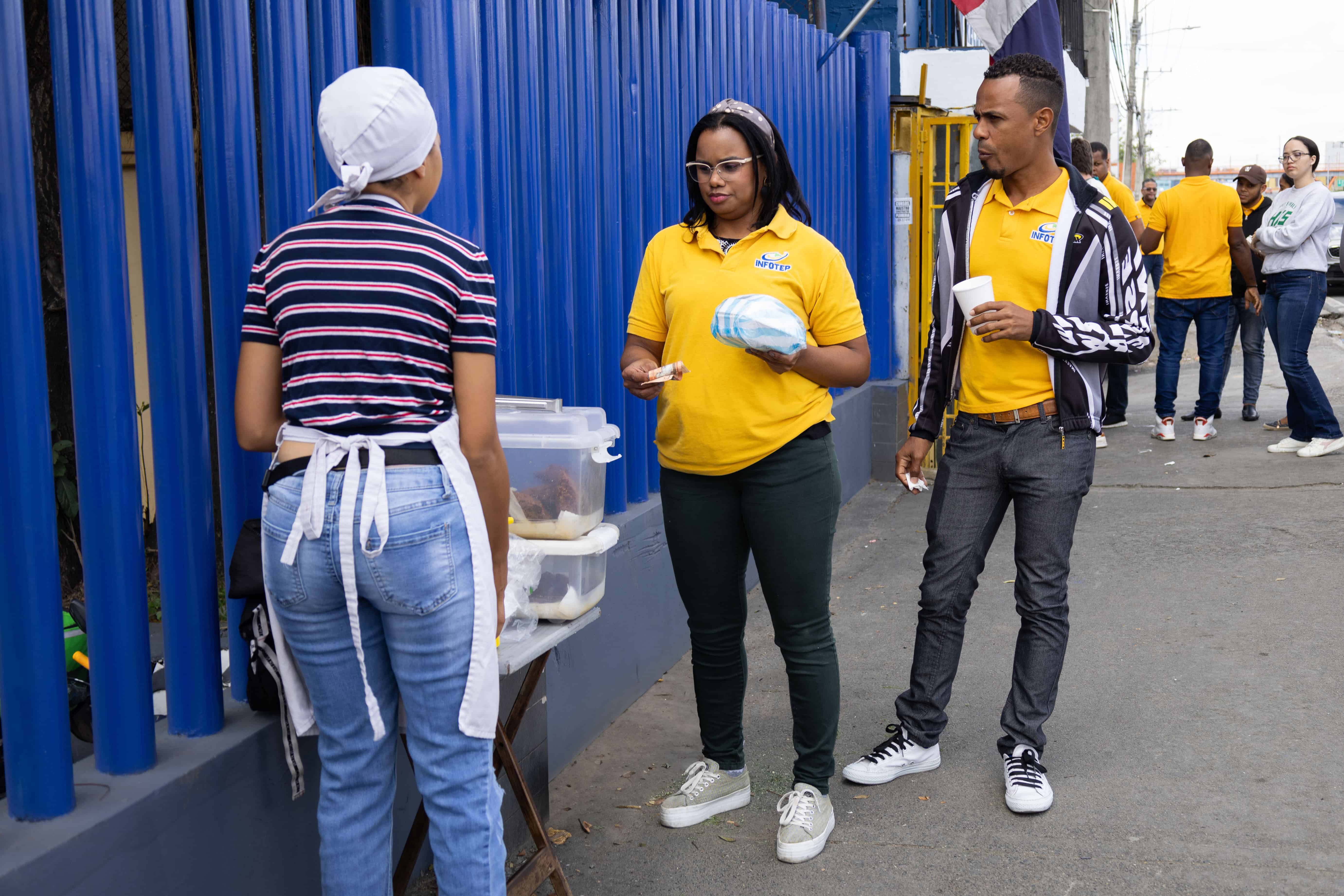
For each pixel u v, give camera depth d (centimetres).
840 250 693
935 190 767
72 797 197
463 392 197
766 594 306
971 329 306
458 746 203
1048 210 310
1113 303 310
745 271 288
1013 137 305
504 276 342
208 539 227
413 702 202
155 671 310
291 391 195
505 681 299
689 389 292
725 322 269
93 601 208
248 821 229
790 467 292
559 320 390
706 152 284
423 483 192
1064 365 312
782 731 385
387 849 217
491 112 336
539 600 256
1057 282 308
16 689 192
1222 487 671
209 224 235
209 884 218
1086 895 277
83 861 191
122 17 412
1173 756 346
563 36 381
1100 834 305
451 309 195
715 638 319
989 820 317
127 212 418
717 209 289
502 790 233
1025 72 303
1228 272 784
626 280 446
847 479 696
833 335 295
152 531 438
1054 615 323
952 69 760
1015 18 496
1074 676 411
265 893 234
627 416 436
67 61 198
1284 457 740
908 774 346
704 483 302
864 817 322
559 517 259
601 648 387
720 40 516
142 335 431
